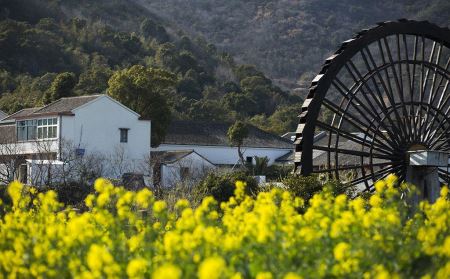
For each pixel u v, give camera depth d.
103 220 11.21
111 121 61.56
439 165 28.03
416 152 28.20
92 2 171.12
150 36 160.75
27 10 142.25
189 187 34.28
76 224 10.02
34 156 50.50
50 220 11.91
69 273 9.53
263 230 9.52
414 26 29.92
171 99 101.06
